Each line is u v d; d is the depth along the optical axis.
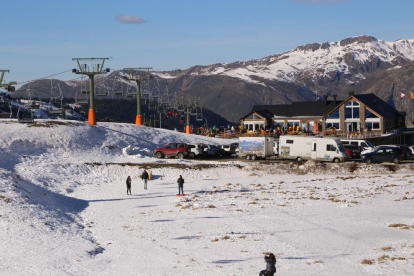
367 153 60.47
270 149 66.50
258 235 27.53
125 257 24.66
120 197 46.22
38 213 36.47
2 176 45.28
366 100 100.62
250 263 22.05
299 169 58.38
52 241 28.62
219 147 73.50
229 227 30.23
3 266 23.27
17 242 28.30
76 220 36.28
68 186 52.75
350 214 31.86
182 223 32.53
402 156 58.91
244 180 54.56
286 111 109.12
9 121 76.25
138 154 69.88
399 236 25.62
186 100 110.00
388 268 19.98
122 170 60.75
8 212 35.38
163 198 44.53
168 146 69.69
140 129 85.62
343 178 52.00
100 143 72.44
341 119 99.69
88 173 59.66
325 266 20.88
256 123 107.56
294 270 20.50
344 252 23.16
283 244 25.20
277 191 45.12
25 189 43.44
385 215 30.97
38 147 65.94
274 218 32.06
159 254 24.77
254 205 37.72
